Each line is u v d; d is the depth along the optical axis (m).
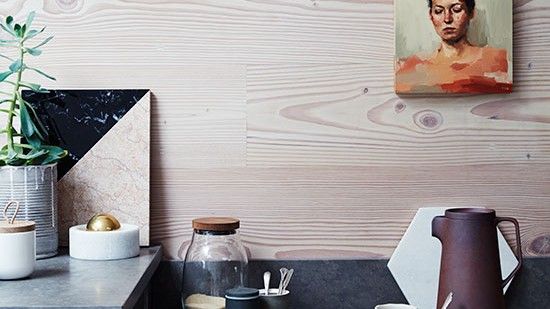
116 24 1.50
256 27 1.51
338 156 1.51
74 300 1.04
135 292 1.12
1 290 1.10
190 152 1.51
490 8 1.50
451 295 1.31
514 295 1.51
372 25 1.51
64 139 1.48
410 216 1.52
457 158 1.52
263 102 1.51
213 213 1.51
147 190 1.48
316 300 1.51
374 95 1.51
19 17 1.49
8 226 1.18
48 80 1.50
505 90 1.50
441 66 1.49
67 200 1.48
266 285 1.40
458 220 1.34
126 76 1.50
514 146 1.52
